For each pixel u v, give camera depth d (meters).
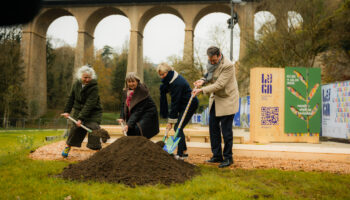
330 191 3.12
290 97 8.01
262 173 3.92
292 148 5.45
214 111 4.69
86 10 44.16
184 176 3.49
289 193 3.06
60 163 4.28
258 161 4.93
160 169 3.40
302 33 21.48
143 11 43.06
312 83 8.08
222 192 2.91
